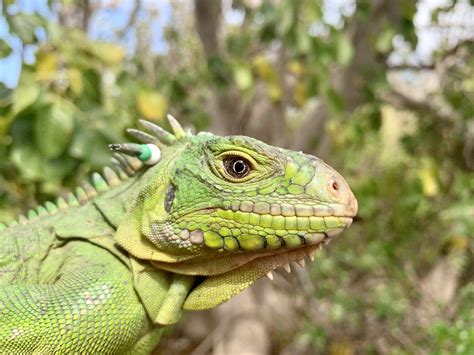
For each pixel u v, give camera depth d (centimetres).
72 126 22
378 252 43
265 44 42
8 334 13
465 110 50
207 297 15
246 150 14
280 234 14
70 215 16
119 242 15
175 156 15
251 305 46
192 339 49
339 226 14
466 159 54
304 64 41
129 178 17
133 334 15
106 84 30
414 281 42
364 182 49
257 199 14
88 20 39
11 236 16
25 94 22
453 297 45
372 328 40
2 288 14
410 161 55
